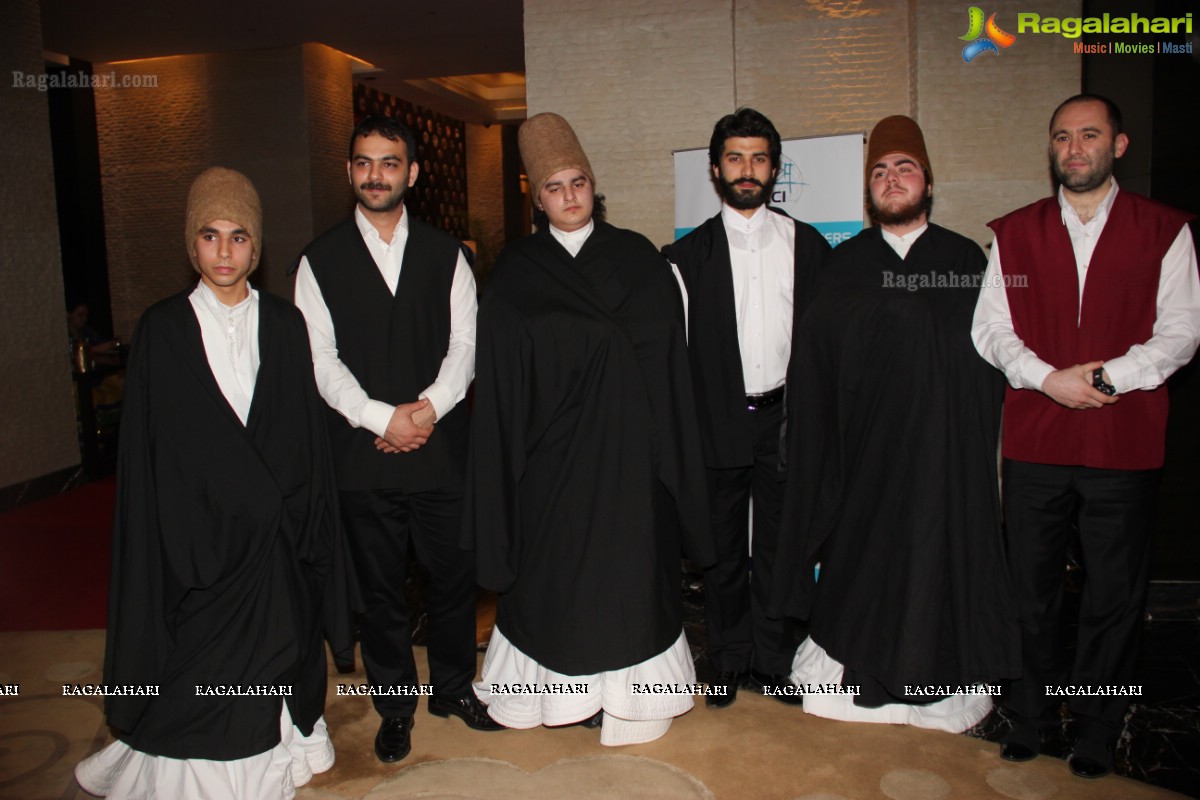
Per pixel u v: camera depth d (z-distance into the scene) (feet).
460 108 42.11
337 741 8.82
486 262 44.11
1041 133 13.32
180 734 7.11
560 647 8.18
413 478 8.31
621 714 8.40
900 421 8.18
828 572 8.86
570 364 8.13
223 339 7.48
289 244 29.50
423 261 8.37
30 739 9.02
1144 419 7.80
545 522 8.27
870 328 8.30
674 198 14.56
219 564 7.25
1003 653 8.18
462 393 8.44
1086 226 7.87
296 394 7.73
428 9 25.00
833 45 14.15
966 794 7.64
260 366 7.52
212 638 7.20
